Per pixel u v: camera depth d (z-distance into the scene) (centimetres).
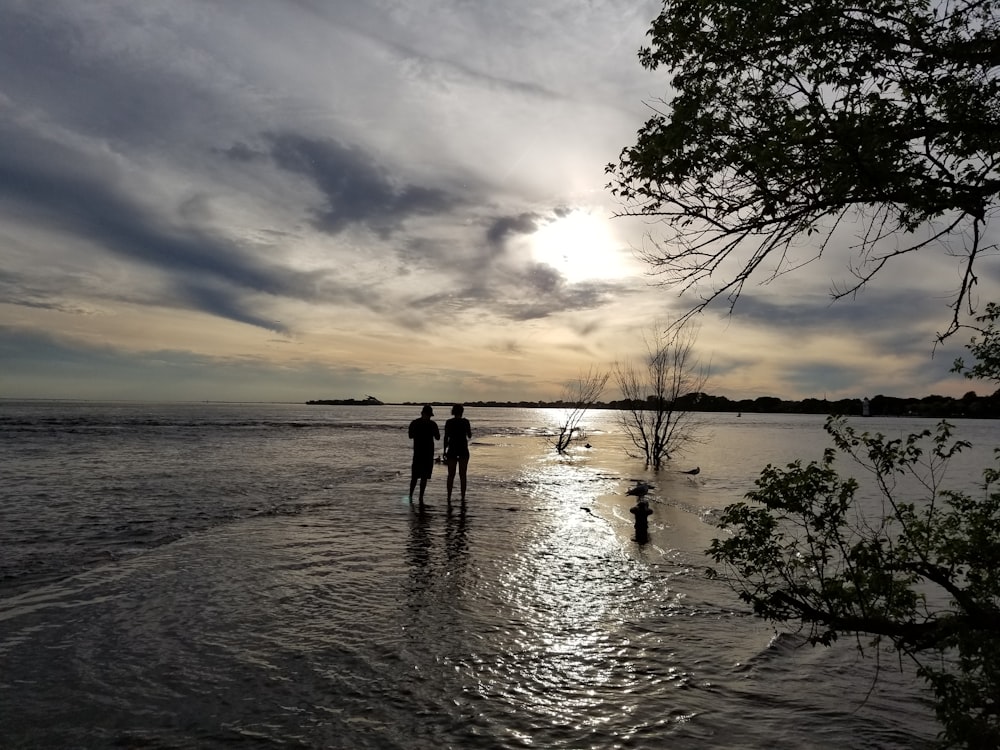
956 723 301
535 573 744
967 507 368
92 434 3644
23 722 367
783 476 364
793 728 382
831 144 273
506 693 423
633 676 457
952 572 338
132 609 577
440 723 377
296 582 679
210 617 561
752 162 281
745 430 7912
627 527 1060
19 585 646
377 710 392
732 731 377
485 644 512
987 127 271
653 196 323
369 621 560
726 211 307
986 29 278
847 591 331
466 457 1216
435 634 532
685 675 462
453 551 848
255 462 2178
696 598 654
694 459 2906
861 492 1571
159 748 341
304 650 489
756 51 296
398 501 1312
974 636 299
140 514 1090
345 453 2738
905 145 279
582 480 1844
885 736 373
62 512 1098
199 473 1777
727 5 296
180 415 8762
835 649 521
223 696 407
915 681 459
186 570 717
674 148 298
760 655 503
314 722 374
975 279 287
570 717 390
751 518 366
